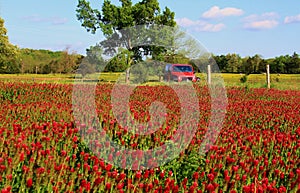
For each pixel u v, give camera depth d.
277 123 12.12
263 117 13.08
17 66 74.88
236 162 6.89
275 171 6.57
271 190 5.52
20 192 5.57
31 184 5.51
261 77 54.75
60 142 7.95
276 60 83.38
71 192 5.46
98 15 36.91
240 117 12.93
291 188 5.75
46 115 11.34
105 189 5.49
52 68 70.75
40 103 14.23
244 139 9.01
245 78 37.69
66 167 6.19
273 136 9.24
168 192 5.45
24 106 12.88
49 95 18.31
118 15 35.47
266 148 8.37
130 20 35.38
